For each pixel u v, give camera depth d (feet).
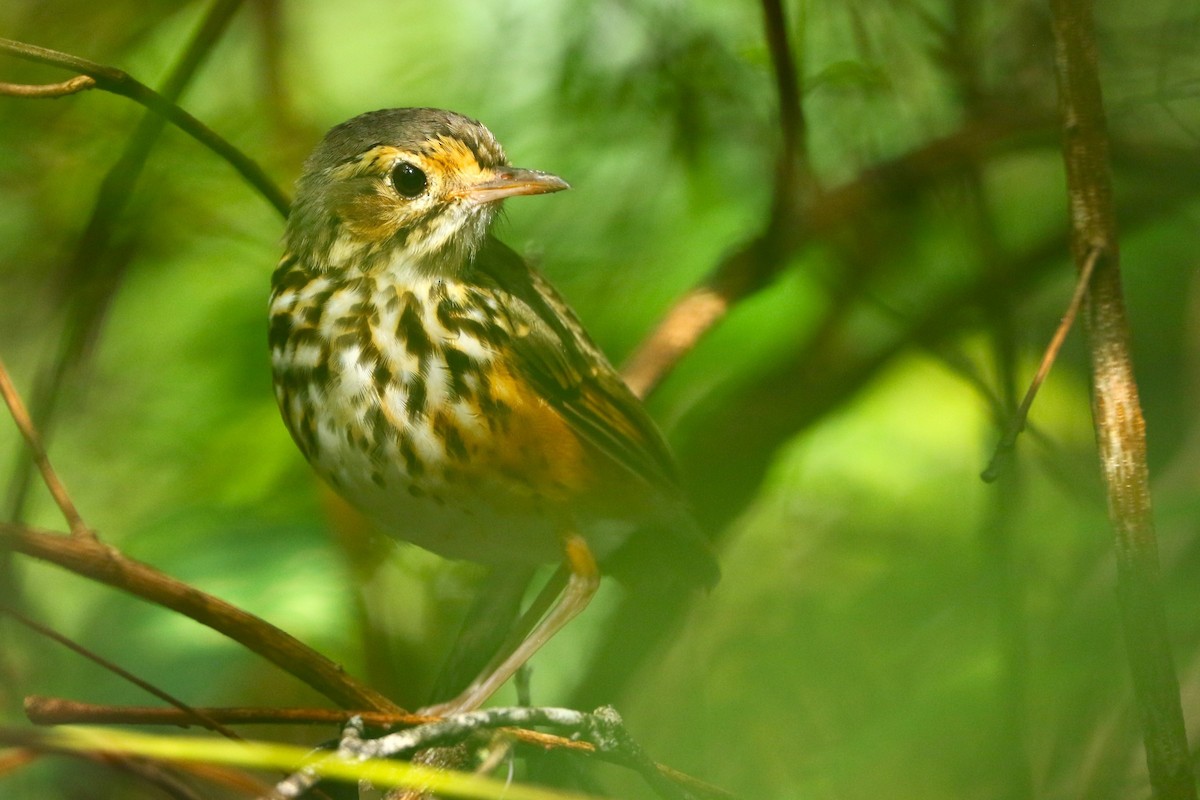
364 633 32.53
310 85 37.55
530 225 36.96
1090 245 22.79
